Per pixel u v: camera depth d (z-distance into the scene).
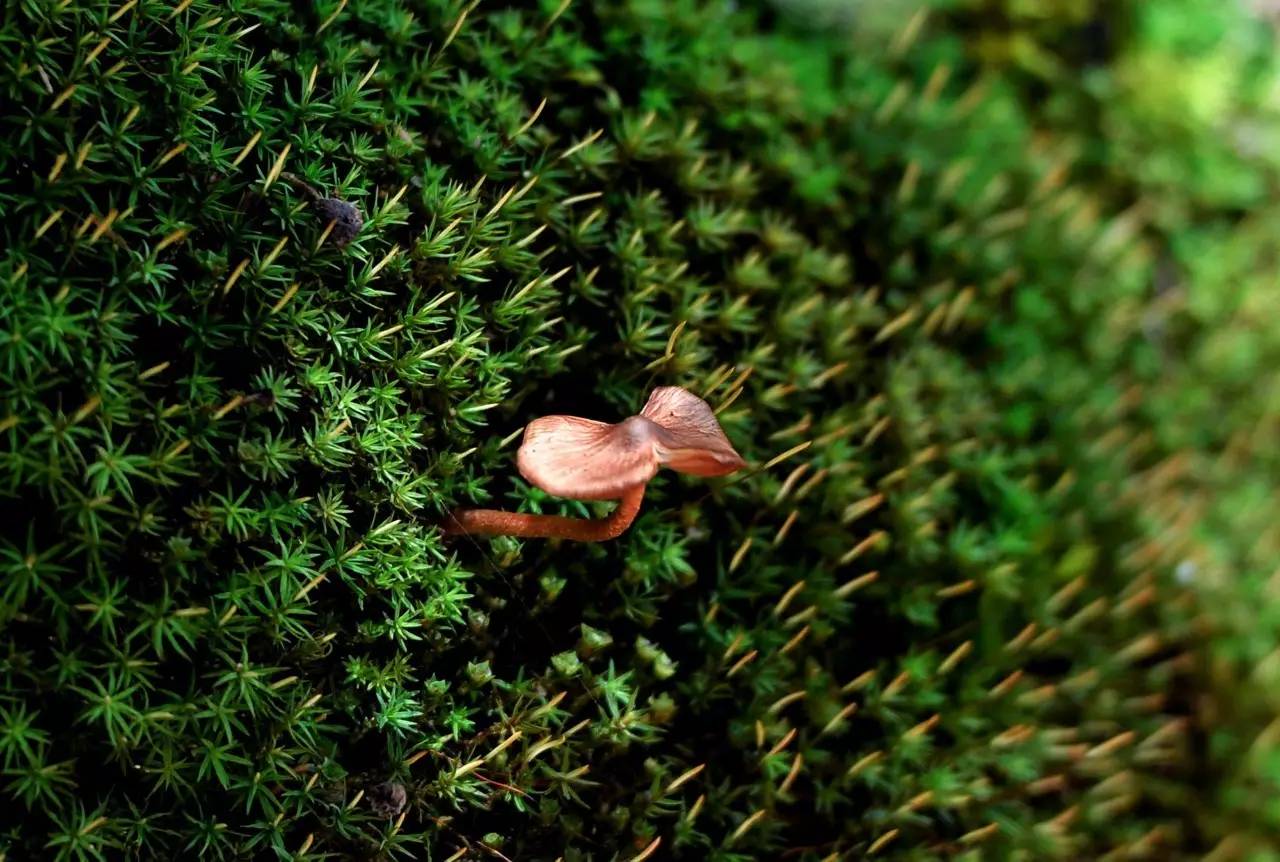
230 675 0.47
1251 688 0.57
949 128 0.59
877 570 0.54
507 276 0.51
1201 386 0.61
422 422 0.50
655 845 0.48
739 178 0.55
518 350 0.51
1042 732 0.54
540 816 0.49
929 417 0.55
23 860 0.46
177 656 0.47
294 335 0.48
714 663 0.51
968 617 0.55
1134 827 0.55
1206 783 0.56
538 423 0.48
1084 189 0.64
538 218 0.52
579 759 0.50
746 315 0.53
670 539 0.51
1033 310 0.58
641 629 0.51
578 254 0.52
